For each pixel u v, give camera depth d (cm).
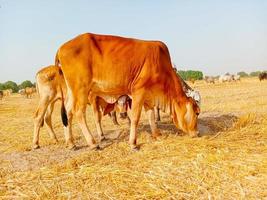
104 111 359
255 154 259
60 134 418
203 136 330
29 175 254
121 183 222
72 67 299
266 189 203
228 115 484
